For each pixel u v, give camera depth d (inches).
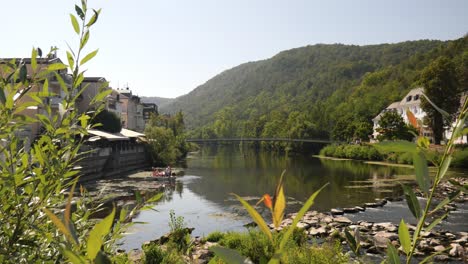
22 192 74.3
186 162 2842.0
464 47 4352.9
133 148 2068.2
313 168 2209.6
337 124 3577.8
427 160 46.1
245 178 1769.2
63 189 81.6
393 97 3690.9
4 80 73.7
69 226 32.3
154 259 364.5
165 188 1400.1
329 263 339.0
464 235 724.0
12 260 69.2
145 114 3769.7
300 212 33.2
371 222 866.1
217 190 1397.6
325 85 7869.1
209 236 685.3
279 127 5004.9
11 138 76.0
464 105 45.2
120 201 965.2
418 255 579.8
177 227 612.7
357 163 2449.6
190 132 7810.0
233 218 935.0
